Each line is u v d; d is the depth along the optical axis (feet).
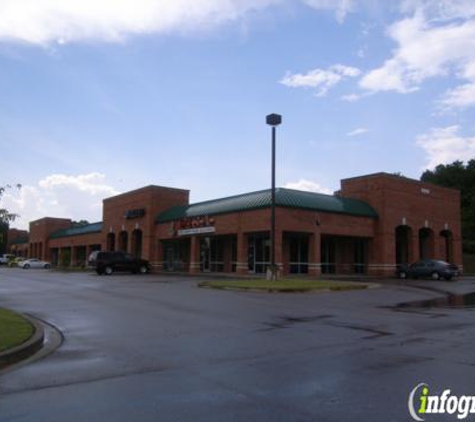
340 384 22.74
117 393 21.65
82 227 233.14
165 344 33.01
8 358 27.94
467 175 261.03
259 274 125.08
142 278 112.06
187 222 146.51
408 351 30.27
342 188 146.92
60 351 30.99
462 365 26.37
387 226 135.64
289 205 116.78
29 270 180.96
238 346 32.22
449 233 161.07
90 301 60.08
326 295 70.08
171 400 20.54
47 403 20.27
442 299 65.98
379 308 54.34
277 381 23.40
